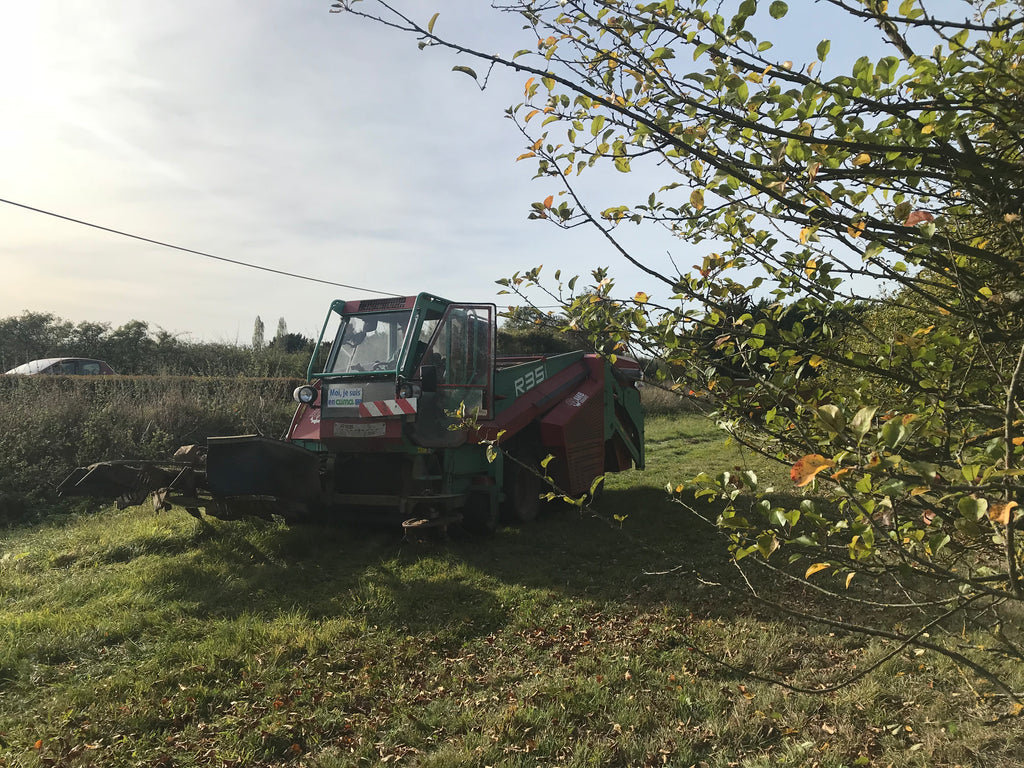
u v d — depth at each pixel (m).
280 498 6.64
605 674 4.12
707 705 3.72
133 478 6.80
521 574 6.24
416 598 5.51
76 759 3.27
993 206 1.86
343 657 4.41
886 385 2.59
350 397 7.10
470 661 4.42
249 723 3.61
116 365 24.97
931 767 3.08
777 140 1.90
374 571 6.21
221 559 6.46
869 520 1.71
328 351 7.90
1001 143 1.92
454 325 7.53
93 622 4.88
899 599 5.04
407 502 6.91
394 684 4.09
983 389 2.20
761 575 5.96
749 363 2.42
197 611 5.19
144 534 7.09
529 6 2.11
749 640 4.57
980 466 1.60
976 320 1.88
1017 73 1.68
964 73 1.70
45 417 10.71
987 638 4.09
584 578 6.13
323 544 7.07
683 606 5.30
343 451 7.18
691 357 2.46
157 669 4.20
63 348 29.02
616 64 2.11
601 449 9.84
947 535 1.83
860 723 3.52
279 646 4.48
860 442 1.57
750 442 2.50
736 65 1.99
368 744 3.45
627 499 10.09
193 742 3.46
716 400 2.50
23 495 9.12
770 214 2.01
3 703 3.82
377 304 7.91
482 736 3.47
